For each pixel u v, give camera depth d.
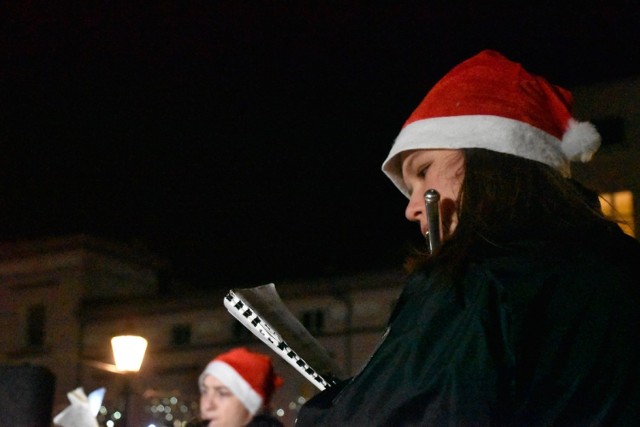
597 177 9.52
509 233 1.10
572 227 1.13
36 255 26.11
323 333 21.81
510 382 0.98
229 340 23.42
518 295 1.01
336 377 1.39
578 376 0.99
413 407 1.00
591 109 9.76
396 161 1.35
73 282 25.53
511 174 1.17
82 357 24.75
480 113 1.22
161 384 23.73
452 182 1.23
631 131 9.49
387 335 1.09
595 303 1.03
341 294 21.80
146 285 27.30
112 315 24.91
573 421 0.98
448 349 1.01
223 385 4.12
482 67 1.29
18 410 1.79
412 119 1.30
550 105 1.29
